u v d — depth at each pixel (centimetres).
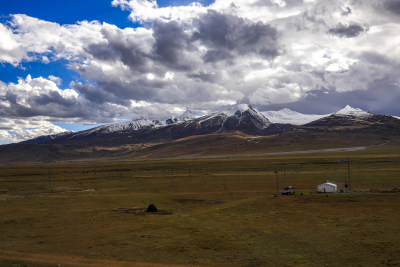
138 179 16088
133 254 4512
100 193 12038
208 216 7525
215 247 4891
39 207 8975
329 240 5194
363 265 3959
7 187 14112
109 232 5981
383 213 7131
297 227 6200
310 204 8581
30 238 5550
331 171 16775
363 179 13275
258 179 14700
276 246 4922
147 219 7288
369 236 5334
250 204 8956
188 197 10688
